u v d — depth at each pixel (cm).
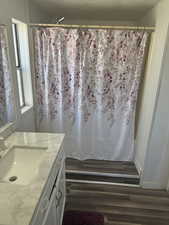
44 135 159
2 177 117
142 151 225
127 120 238
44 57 214
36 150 137
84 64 214
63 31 204
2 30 144
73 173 238
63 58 215
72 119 244
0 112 148
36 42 208
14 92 169
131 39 204
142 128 228
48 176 104
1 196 88
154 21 208
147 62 220
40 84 226
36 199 86
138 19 299
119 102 232
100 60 214
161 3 184
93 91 229
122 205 192
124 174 238
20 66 204
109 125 245
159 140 197
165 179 212
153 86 194
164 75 175
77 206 190
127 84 223
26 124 205
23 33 194
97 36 204
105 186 218
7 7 150
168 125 191
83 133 250
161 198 203
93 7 227
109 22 319
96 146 259
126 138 249
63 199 175
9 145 139
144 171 211
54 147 136
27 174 123
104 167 251
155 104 185
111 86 225
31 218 77
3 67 149
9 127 160
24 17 187
